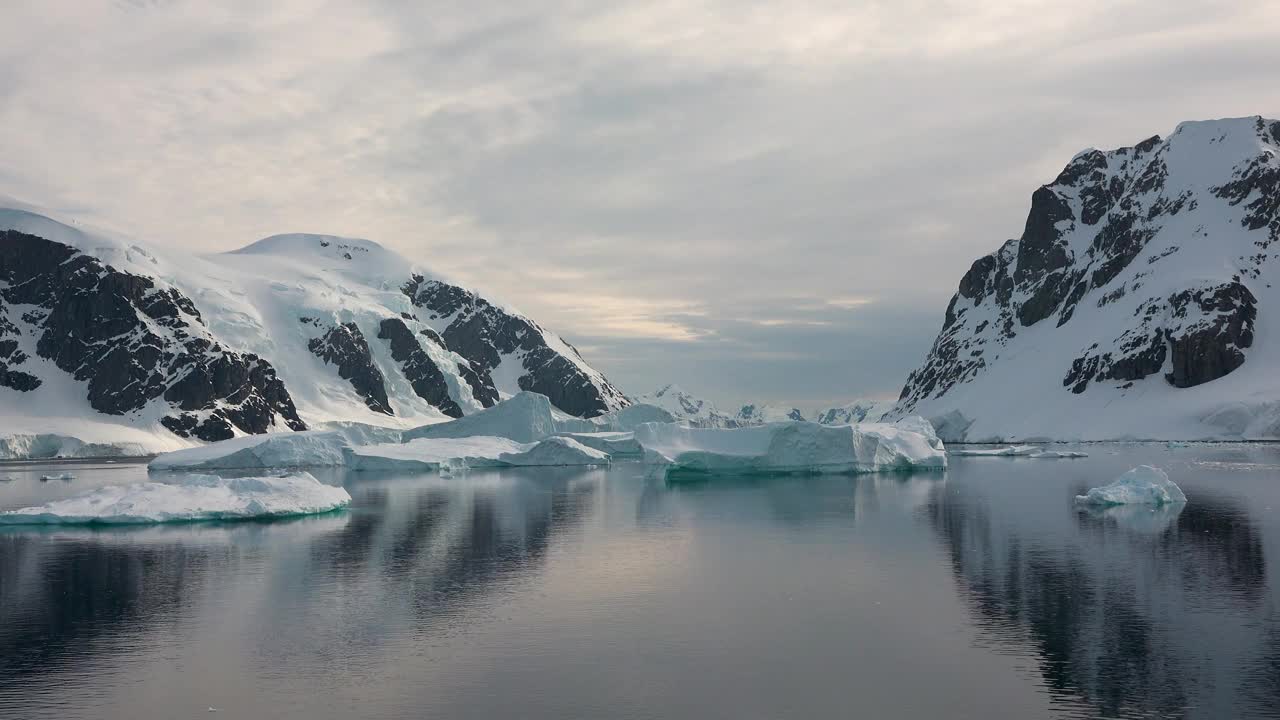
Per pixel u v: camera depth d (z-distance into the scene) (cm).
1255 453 16262
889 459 12606
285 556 5794
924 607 4272
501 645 3750
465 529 7025
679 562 5497
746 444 12475
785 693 3169
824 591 4638
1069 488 9869
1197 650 3541
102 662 3578
